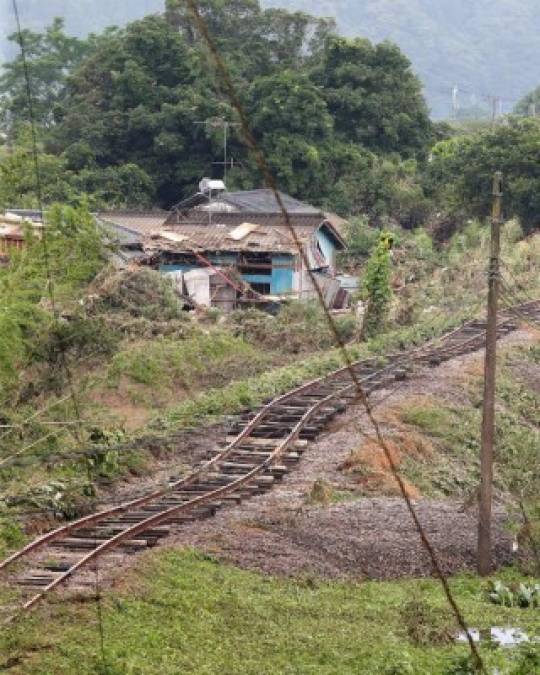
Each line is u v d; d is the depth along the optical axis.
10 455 60.56
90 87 194.25
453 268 145.12
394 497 70.50
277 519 61.00
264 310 134.25
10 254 77.75
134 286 111.56
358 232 165.00
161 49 190.62
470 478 81.12
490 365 62.16
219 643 43.53
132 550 52.47
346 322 121.00
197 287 130.50
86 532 54.47
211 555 54.00
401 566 59.19
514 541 64.94
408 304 129.75
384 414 86.62
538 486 79.25
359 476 72.38
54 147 185.50
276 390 90.56
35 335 74.00
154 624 44.31
